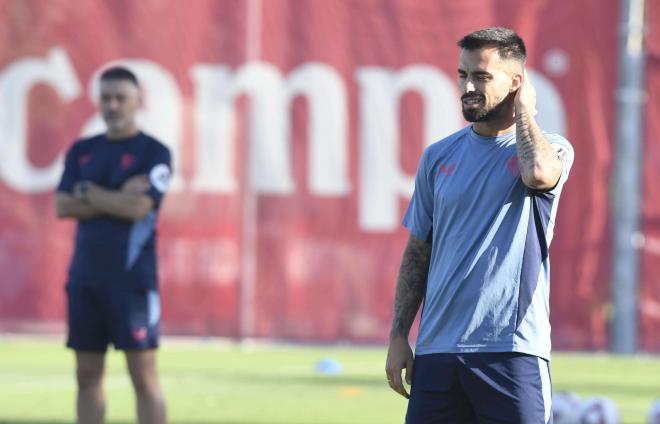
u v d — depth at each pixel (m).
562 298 53.72
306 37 53.78
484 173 15.66
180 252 52.97
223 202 53.28
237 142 53.50
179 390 37.88
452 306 15.63
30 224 52.97
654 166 54.25
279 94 53.66
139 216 23.77
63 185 24.55
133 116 24.75
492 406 15.39
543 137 15.30
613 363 50.50
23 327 53.00
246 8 53.62
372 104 53.94
